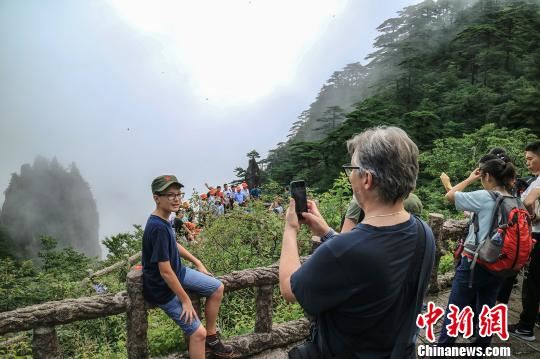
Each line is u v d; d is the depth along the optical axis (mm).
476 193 2609
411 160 1259
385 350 1262
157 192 2480
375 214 1296
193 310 2580
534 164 3312
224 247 5855
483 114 30172
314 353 1399
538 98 23344
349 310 1220
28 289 8445
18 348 4734
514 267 2482
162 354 2934
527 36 41688
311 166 33781
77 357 4566
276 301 4746
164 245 2455
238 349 2914
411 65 47656
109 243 11203
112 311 2533
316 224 1527
